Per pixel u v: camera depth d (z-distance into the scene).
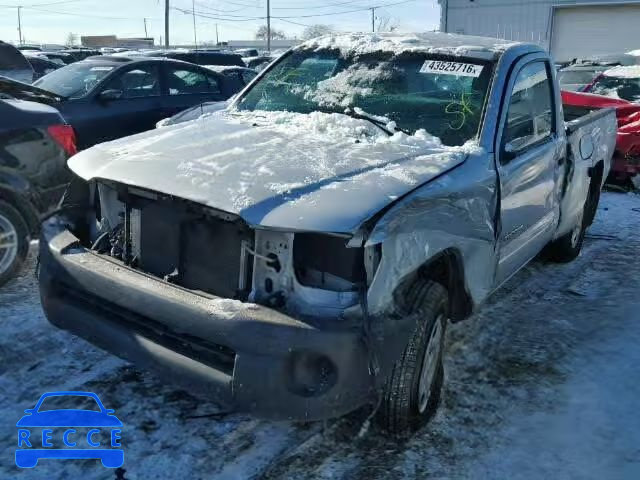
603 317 4.81
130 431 3.21
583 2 31.08
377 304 2.78
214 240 2.93
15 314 4.36
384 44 4.48
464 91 3.98
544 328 4.59
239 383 2.67
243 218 2.72
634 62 14.46
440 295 3.15
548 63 4.63
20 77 10.66
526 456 3.17
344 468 3.03
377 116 3.99
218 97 9.51
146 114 8.53
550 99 4.66
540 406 3.61
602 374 3.98
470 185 3.38
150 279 3.01
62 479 2.86
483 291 3.68
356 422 3.37
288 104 4.38
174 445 3.13
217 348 2.79
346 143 3.62
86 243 3.56
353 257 2.75
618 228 7.28
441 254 3.24
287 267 2.76
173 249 3.06
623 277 5.69
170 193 2.93
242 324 2.67
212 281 2.95
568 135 5.00
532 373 3.96
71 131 5.04
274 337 2.64
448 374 3.90
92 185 3.54
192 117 5.80
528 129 4.29
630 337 4.48
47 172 4.85
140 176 3.10
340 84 4.32
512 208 3.90
